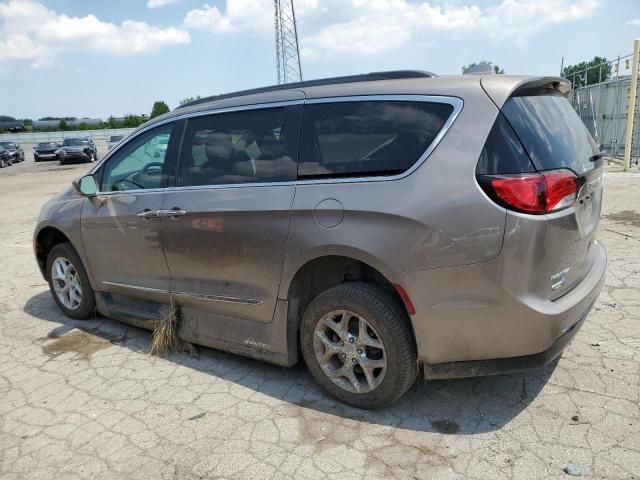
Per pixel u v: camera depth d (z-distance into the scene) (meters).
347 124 3.06
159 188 3.88
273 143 3.32
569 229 2.75
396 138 2.88
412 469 2.59
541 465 2.56
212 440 2.94
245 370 3.75
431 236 2.67
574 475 2.47
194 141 3.74
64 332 4.64
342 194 2.93
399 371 2.90
